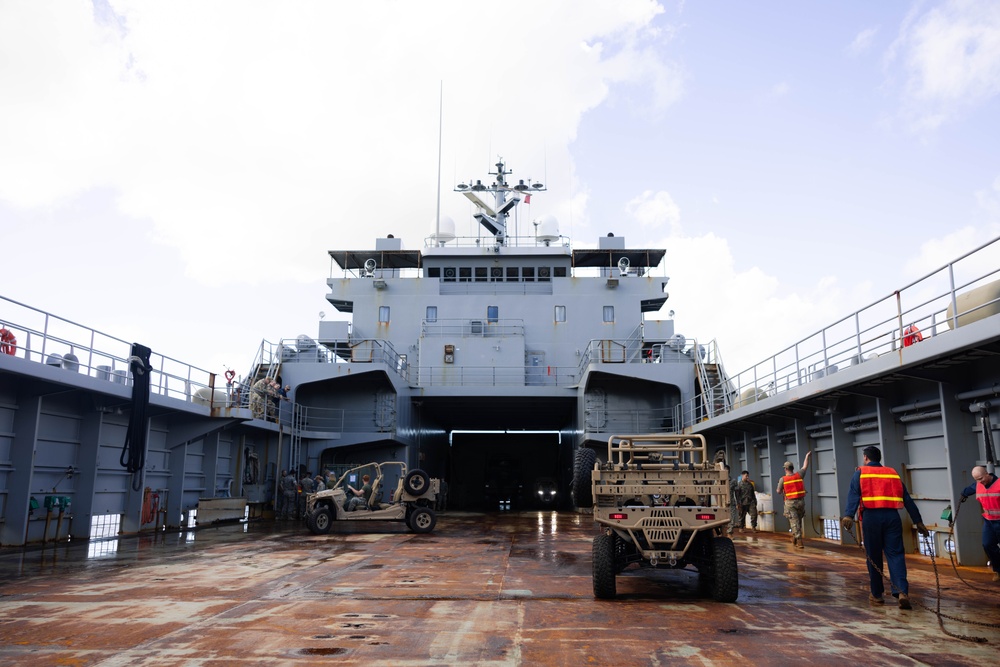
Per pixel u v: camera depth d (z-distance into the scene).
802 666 5.70
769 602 8.54
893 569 8.14
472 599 8.76
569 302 35.41
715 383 28.98
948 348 10.40
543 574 11.09
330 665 5.72
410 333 35.19
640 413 30.61
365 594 9.11
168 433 21.28
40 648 6.21
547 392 33.16
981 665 5.68
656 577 10.88
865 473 8.45
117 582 10.09
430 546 15.86
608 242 37.34
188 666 5.67
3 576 10.69
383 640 6.55
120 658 5.90
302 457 29.78
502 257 37.06
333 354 34.53
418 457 35.34
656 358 33.75
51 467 16.28
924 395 12.98
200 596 8.91
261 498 26.72
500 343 34.03
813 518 17.89
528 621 7.41
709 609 8.09
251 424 23.98
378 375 29.72
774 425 20.58
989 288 11.52
